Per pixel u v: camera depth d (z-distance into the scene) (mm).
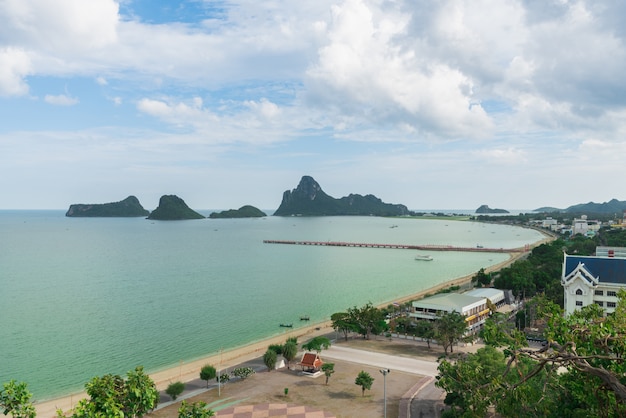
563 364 28375
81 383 112938
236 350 139125
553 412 38000
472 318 150375
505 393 33125
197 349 141750
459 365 78500
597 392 29531
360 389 100938
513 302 190500
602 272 140875
